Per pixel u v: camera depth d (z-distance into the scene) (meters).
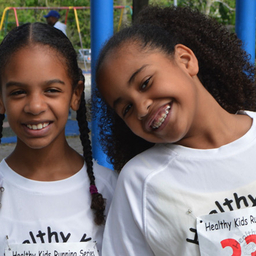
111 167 2.66
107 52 1.56
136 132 1.53
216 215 1.44
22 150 1.63
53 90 1.52
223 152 1.52
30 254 1.52
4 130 6.11
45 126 1.54
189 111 1.47
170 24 1.82
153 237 1.49
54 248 1.53
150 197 1.51
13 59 1.49
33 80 1.48
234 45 1.90
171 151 1.55
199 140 1.56
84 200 1.64
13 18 16.41
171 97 1.45
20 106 1.50
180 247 1.47
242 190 1.47
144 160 1.58
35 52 1.49
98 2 2.58
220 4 11.52
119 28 1.85
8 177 1.63
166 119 1.45
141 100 1.45
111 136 1.91
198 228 1.44
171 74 1.48
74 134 5.93
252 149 1.53
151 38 1.54
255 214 1.44
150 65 1.47
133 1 3.23
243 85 1.90
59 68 1.53
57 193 1.61
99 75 1.57
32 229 1.55
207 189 1.48
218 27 1.88
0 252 1.53
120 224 1.55
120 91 1.49
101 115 1.91
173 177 1.51
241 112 1.71
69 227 1.58
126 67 1.48
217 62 1.79
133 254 1.53
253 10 3.14
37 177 1.63
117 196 1.58
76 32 17.17
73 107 1.70
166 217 1.48
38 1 16.98
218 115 1.57
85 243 1.56
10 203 1.59
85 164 1.73
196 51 1.78
